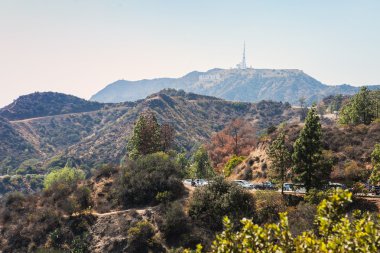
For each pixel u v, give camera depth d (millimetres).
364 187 46500
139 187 59125
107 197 61156
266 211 46625
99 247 49719
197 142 199250
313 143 47719
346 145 61000
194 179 72375
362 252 10359
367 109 73438
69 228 53531
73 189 63438
